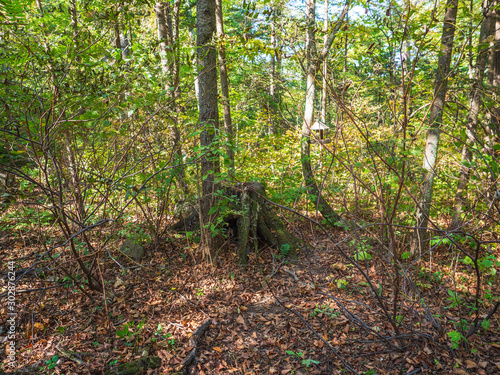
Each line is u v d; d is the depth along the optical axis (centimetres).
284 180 586
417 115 462
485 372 306
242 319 410
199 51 505
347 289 467
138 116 450
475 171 342
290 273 527
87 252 445
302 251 599
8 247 492
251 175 708
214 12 508
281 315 419
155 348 353
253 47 444
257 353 354
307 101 643
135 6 445
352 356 342
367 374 308
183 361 335
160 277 495
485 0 462
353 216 306
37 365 319
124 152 425
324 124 628
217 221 506
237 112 958
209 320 401
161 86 475
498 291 391
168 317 410
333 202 750
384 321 389
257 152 751
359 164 295
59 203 347
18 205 491
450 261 501
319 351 354
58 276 446
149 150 488
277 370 331
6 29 372
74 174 396
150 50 463
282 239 612
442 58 435
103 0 439
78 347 346
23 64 407
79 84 376
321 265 550
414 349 340
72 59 381
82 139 418
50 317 385
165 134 537
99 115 390
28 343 346
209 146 437
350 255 563
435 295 430
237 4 1174
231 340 375
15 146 359
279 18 343
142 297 447
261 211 634
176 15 836
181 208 654
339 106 268
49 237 514
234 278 509
